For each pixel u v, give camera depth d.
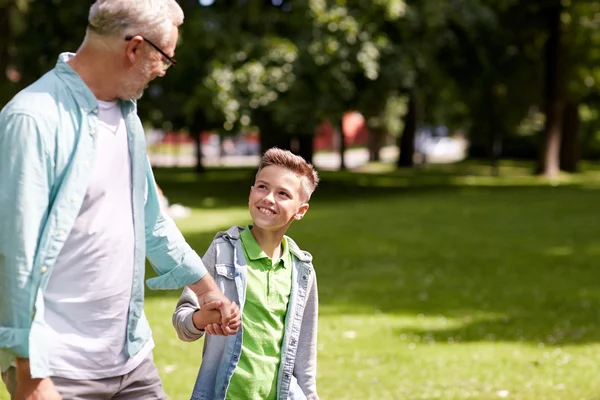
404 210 20.95
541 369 7.20
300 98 23.06
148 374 3.38
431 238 15.73
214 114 22.83
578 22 31.34
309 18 23.11
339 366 7.24
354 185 30.02
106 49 3.08
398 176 35.94
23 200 2.91
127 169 3.23
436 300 10.21
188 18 23.17
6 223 2.92
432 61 27.02
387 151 71.25
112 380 3.21
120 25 3.04
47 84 3.06
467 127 53.56
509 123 40.56
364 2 23.69
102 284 3.15
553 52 32.59
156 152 64.12
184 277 3.48
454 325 8.90
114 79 3.13
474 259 13.37
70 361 3.10
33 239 2.94
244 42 22.84
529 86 37.31
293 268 3.76
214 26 22.86
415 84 25.86
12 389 3.16
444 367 7.24
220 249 3.70
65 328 3.11
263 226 3.66
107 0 3.06
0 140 2.95
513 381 6.82
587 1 30.81
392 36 25.19
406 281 11.45
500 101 38.84
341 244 14.79
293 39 23.50
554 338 8.34
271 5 24.67
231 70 22.64
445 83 31.34
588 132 50.75
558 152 37.66
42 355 2.95
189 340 3.57
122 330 3.24
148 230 3.44
